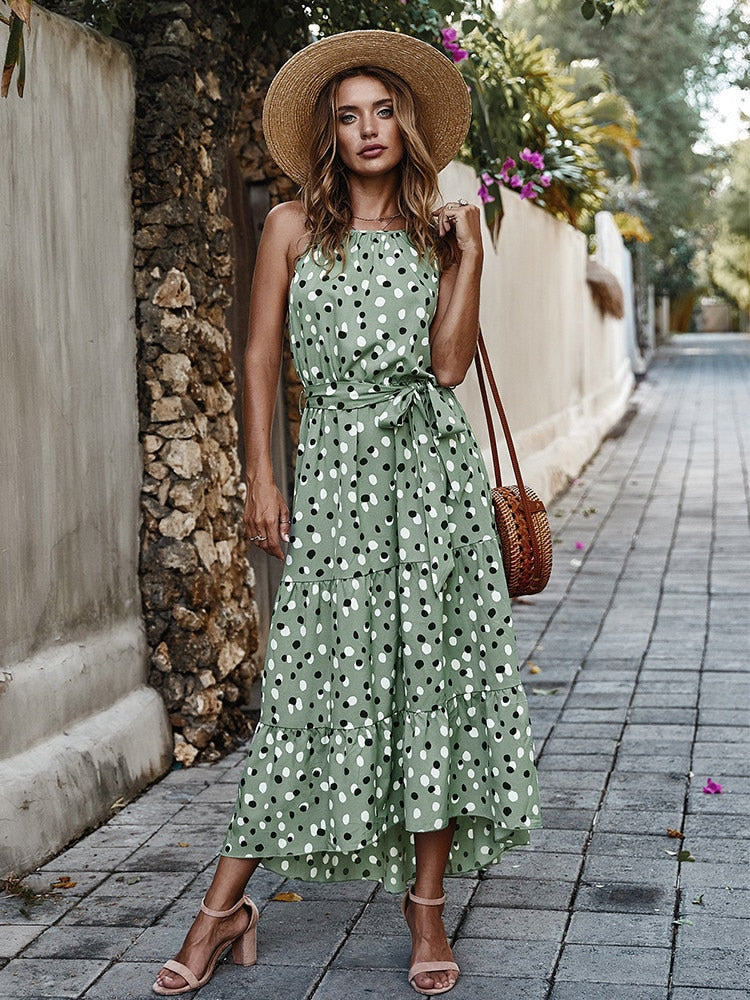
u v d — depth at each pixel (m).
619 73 23.73
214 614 4.68
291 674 2.91
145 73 4.47
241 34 4.96
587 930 3.17
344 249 2.87
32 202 3.80
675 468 13.46
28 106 3.78
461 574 2.94
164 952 3.08
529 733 2.97
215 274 4.78
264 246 2.98
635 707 5.24
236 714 4.86
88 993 2.88
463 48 6.82
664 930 3.16
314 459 2.91
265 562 5.53
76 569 4.06
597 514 10.71
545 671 5.89
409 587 2.85
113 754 4.11
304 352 2.92
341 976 2.95
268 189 5.50
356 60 2.94
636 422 18.58
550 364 12.08
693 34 24.08
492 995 2.84
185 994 2.87
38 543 3.83
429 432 2.89
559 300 12.66
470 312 2.93
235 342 5.30
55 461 3.93
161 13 4.45
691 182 27.66
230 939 2.96
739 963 2.97
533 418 11.05
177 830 3.91
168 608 4.53
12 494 3.68
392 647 2.88
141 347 4.50
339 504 2.88
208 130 4.71
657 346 44.62
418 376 2.91
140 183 4.46
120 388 4.38
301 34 5.21
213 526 4.74
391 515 2.88
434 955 2.89
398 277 2.87
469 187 7.91
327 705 2.91
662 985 2.87
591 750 4.68
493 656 2.95
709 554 8.79
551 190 11.64
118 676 4.30
